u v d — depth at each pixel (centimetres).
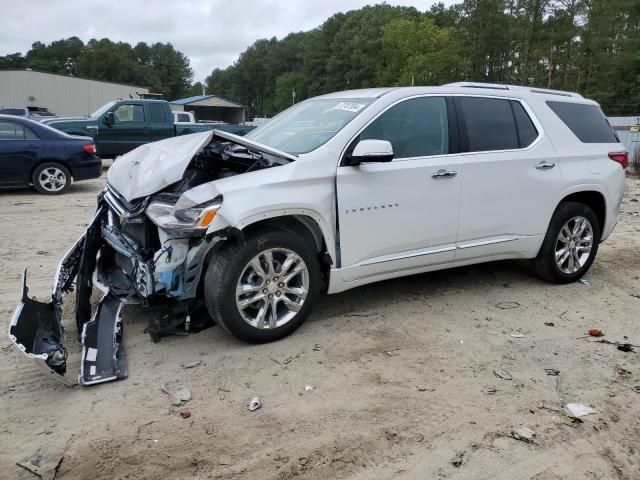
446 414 328
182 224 361
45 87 5003
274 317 405
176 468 279
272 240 391
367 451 294
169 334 418
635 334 444
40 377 363
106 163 1823
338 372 374
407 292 525
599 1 4691
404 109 456
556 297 524
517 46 5394
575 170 538
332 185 413
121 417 321
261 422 318
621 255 690
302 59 12044
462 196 472
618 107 4619
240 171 428
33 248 677
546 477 278
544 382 366
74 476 273
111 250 476
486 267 608
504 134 503
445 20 8088
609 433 313
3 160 1043
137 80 12088
